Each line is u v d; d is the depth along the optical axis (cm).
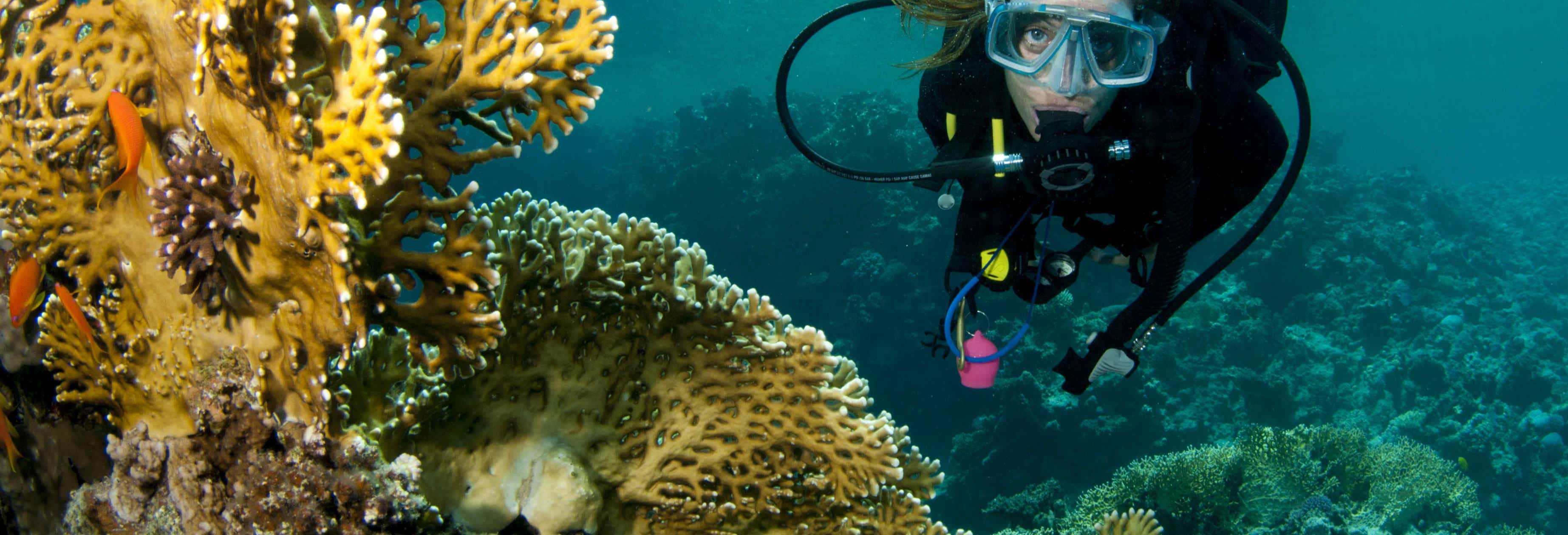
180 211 160
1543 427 1011
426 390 196
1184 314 1120
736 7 3497
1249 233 214
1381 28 5506
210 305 178
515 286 196
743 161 1525
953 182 236
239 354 180
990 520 964
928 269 1302
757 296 213
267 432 174
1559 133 6462
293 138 135
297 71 147
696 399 231
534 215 221
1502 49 6538
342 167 138
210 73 147
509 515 212
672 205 1568
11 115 185
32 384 232
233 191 158
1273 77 239
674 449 233
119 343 199
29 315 225
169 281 185
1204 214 226
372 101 129
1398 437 977
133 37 168
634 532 243
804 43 241
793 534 248
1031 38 189
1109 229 233
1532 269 1828
